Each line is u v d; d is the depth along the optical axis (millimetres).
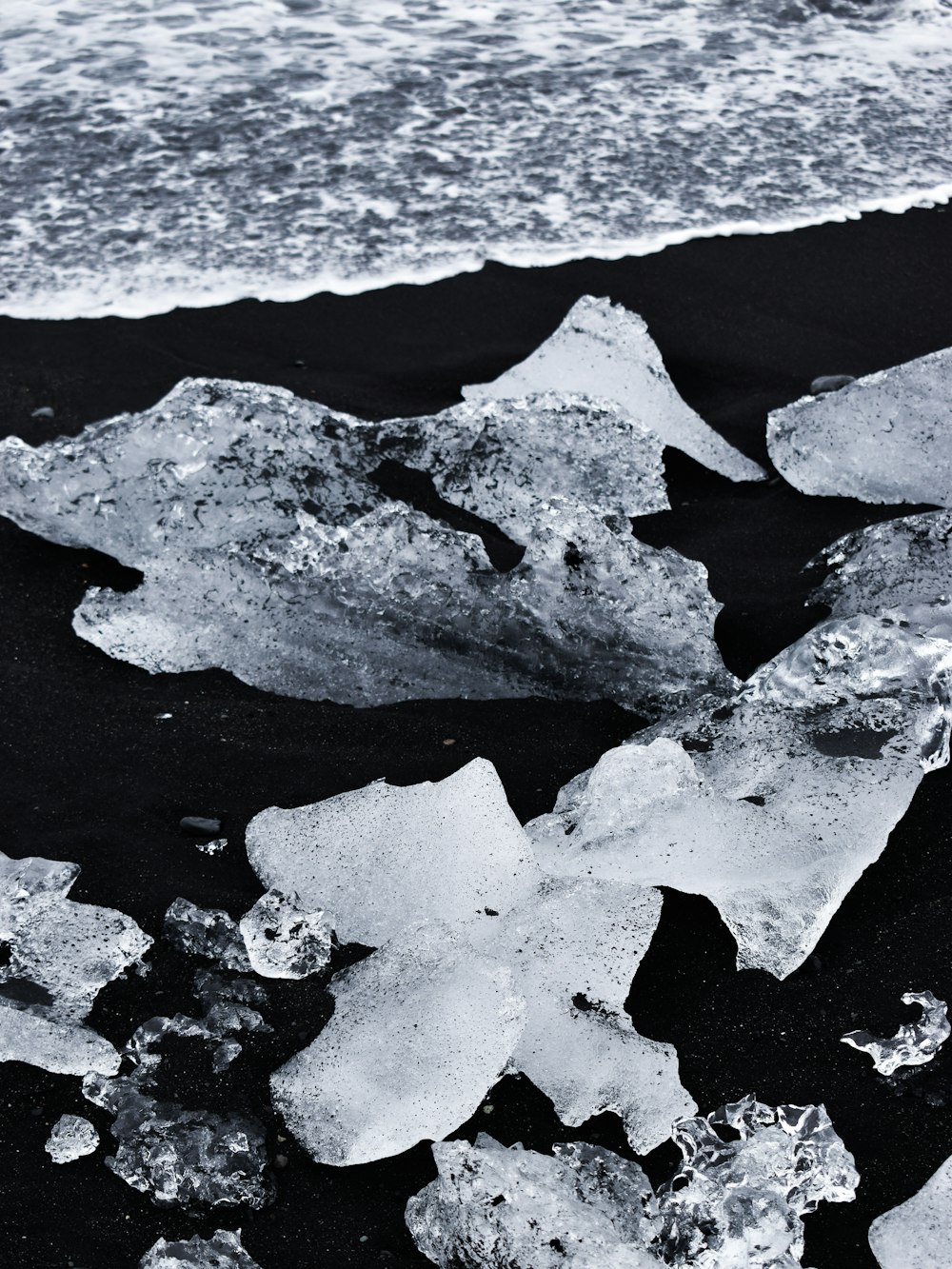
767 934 2414
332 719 2988
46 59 5730
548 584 3074
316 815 2678
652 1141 2162
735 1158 2086
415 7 6270
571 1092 2230
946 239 4629
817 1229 2064
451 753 2900
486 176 4941
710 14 6172
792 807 2645
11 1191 2109
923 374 3592
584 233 4621
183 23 6078
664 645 3055
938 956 2434
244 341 4129
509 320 4234
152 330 4164
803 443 3596
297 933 2463
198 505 3326
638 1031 2328
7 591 3316
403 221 4691
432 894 2547
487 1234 1983
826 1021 2336
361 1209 2092
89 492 3355
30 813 2746
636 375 3832
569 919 2457
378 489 3496
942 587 3162
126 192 4852
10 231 4633
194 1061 2289
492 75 5621
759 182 4914
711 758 2816
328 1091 2211
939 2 6234
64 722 2961
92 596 3232
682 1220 2023
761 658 3117
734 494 3613
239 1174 2105
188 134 5195
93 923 2504
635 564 3074
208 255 4512
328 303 4297
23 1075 2283
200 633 3162
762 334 4180
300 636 3135
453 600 3104
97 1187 2123
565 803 2738
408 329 4188
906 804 2654
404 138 5180
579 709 3023
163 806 2764
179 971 2453
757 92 5516
